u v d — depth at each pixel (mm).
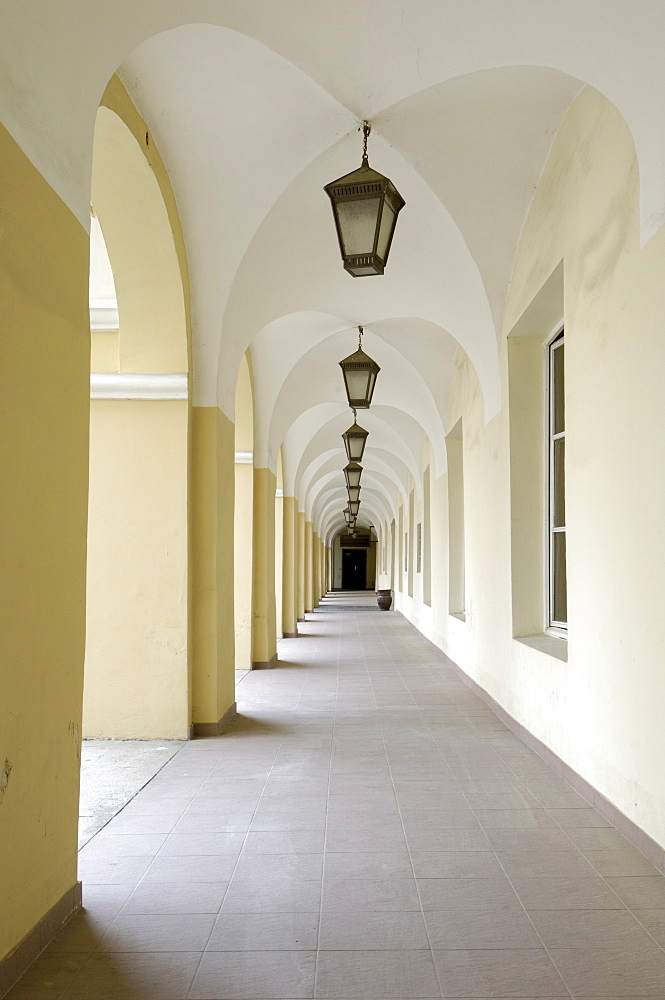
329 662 13461
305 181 6945
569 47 4570
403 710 8812
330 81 5707
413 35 5121
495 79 5684
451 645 12820
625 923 3463
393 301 9984
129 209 6711
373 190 4969
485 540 9359
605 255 5027
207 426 7730
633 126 4340
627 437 4594
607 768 4930
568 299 5852
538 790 5566
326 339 12039
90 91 3818
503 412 8195
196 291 7570
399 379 13891
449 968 3066
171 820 4906
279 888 3855
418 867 4125
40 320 3225
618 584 4730
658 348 4148
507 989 2904
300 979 2982
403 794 5480
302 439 18578
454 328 9578
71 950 3219
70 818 3551
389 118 6199
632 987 2916
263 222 7215
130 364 7449
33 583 3139
